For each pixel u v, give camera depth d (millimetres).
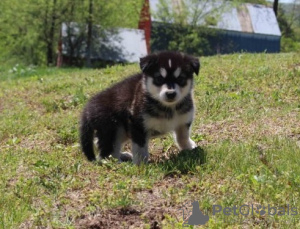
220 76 2572
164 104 1553
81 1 8883
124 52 9609
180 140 1651
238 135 1768
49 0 8758
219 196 1288
